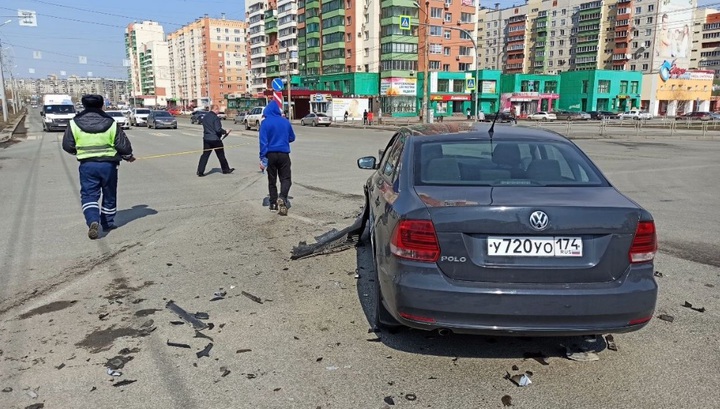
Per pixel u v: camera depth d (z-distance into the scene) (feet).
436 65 244.01
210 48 426.10
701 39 400.88
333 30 261.85
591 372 10.11
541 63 379.35
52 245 19.40
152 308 13.30
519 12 394.52
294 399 9.25
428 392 9.46
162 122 122.21
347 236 18.98
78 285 15.05
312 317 12.71
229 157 53.98
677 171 42.39
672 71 294.66
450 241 9.35
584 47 347.56
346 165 46.50
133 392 9.48
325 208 26.43
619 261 9.30
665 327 12.04
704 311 12.94
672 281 15.15
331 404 9.09
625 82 292.61
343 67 263.70
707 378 9.84
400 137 15.06
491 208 9.21
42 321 12.56
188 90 473.67
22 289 14.73
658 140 87.20
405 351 10.98
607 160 51.60
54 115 105.09
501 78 290.15
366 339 11.52
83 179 20.22
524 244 9.25
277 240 20.07
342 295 14.16
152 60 437.17
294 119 237.04
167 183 35.37
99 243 19.66
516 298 9.05
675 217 24.02
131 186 34.01
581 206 9.29
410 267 9.53
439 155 12.08
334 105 208.74
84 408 9.01
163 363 10.51
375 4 240.12
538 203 9.43
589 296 9.04
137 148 65.82
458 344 11.27
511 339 11.49
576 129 133.90
